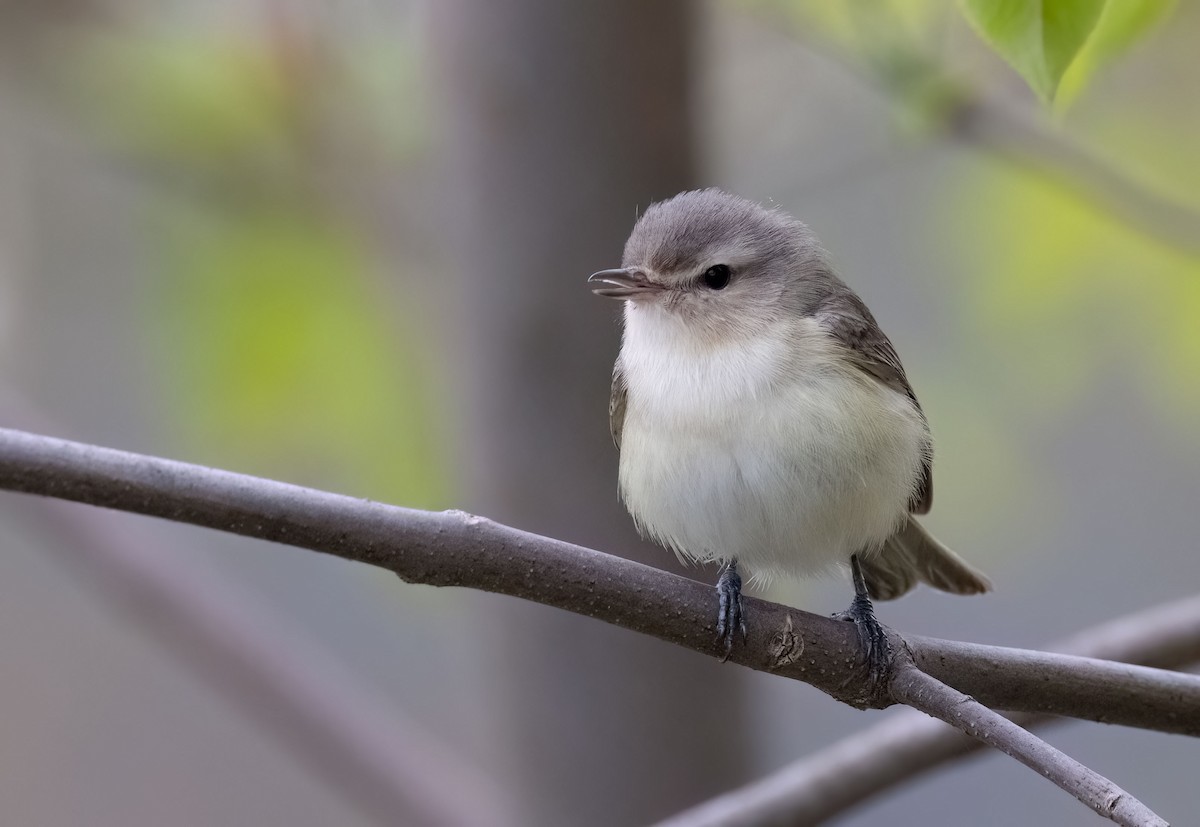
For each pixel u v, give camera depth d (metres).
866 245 13.50
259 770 16.67
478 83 9.34
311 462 11.51
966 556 12.30
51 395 13.34
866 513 8.76
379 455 11.31
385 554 6.41
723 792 9.39
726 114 11.91
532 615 9.49
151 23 11.21
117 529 10.90
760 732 9.87
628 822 9.26
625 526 9.38
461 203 9.52
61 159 12.07
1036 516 12.58
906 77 10.09
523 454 9.36
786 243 9.27
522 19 9.26
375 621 15.12
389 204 11.51
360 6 11.54
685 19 9.45
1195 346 11.02
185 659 10.63
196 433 11.47
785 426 8.54
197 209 11.48
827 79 12.26
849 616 7.64
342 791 10.49
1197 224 9.84
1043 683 7.47
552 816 9.35
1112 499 14.71
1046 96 6.21
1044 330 11.61
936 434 11.80
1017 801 15.01
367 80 11.48
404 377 11.39
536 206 9.30
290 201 11.42
